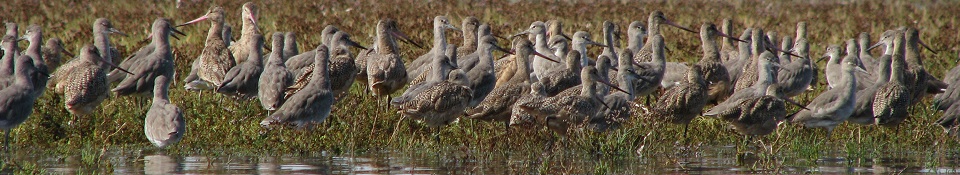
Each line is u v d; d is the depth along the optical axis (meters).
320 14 33.56
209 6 34.50
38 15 32.47
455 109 16.69
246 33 22.84
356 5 36.34
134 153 15.45
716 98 20.48
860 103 17.31
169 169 13.98
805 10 39.31
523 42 19.84
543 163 14.14
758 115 16.19
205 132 16.27
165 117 14.70
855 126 18.17
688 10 38.69
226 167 14.20
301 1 36.53
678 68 21.33
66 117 17.28
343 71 18.62
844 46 28.89
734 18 36.75
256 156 15.28
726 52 25.23
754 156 15.70
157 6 35.03
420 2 38.03
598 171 13.94
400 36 22.36
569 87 19.17
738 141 16.64
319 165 14.48
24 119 15.41
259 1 36.09
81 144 16.22
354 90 21.58
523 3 38.72
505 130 16.67
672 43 29.16
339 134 16.27
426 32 29.73
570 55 19.34
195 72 19.92
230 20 32.19
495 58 26.75
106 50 21.06
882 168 14.59
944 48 28.47
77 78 16.84
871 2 42.19
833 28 33.66
